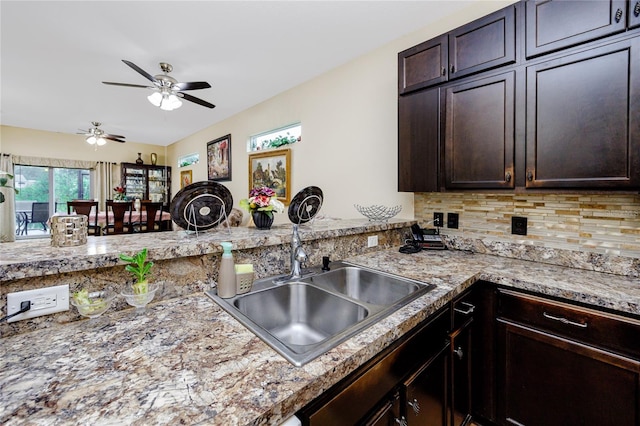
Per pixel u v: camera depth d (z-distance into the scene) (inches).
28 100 165.6
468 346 57.4
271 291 49.7
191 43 104.2
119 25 93.7
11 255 36.2
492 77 62.6
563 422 50.3
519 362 55.1
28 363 27.0
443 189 71.3
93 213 221.6
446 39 70.2
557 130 54.7
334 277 61.1
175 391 23.4
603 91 49.8
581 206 64.1
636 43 46.7
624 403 44.5
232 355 28.8
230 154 197.5
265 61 117.3
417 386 41.4
